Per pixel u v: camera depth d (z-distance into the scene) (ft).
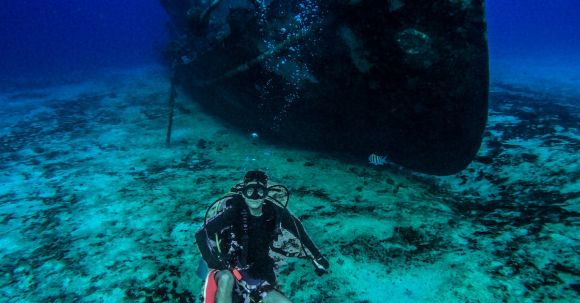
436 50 12.89
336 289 8.98
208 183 16.75
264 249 6.59
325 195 14.89
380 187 15.74
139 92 44.73
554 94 37.91
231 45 18.80
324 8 14.66
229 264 6.59
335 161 19.49
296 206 13.88
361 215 12.76
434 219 12.10
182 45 25.95
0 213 14.94
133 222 13.28
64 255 11.39
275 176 17.42
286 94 18.10
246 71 18.92
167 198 15.25
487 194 14.79
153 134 26.27
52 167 20.77
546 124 22.35
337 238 11.25
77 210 14.75
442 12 12.21
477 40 12.74
